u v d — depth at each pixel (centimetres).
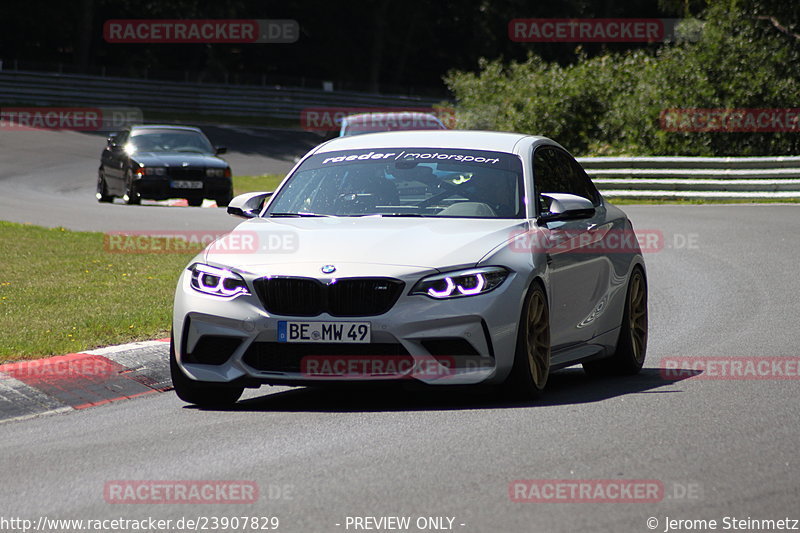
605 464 1923
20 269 4819
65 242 5831
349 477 1870
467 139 3022
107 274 4719
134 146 9244
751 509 1656
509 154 2927
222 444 2177
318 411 2503
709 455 1984
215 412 2545
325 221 2733
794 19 11681
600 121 12625
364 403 2594
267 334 2447
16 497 1830
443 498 1723
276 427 2325
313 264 2462
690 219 7481
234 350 2505
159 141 9369
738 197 9112
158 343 3128
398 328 2397
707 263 5481
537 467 1908
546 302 2616
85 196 10325
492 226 2645
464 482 1816
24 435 2347
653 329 3812
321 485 1825
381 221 2689
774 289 4597
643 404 2494
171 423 2422
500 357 2459
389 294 2417
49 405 2628
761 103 11262
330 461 1992
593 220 3016
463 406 2500
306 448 2108
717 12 12081
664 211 8162
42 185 11194
